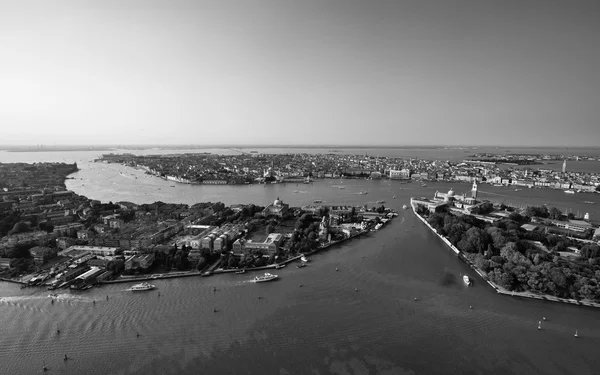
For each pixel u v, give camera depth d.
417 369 164.50
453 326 198.00
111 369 161.62
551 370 164.25
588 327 197.25
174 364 165.38
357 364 167.38
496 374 161.50
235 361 168.00
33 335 185.50
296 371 162.25
